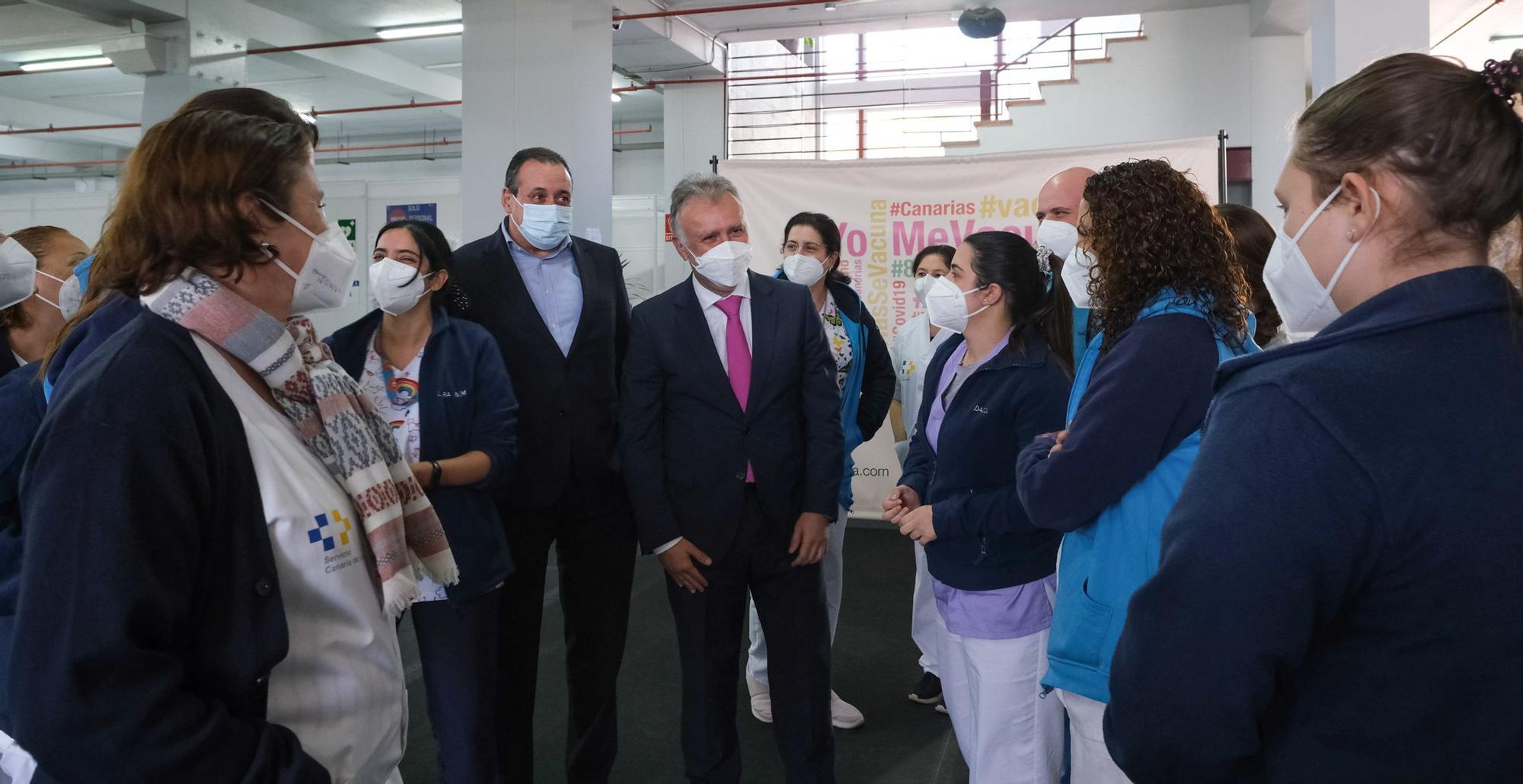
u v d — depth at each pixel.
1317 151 0.79
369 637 1.00
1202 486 0.75
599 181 5.98
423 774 2.63
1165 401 1.24
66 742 0.76
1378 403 0.70
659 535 2.11
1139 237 1.32
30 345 1.88
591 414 2.36
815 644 2.15
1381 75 0.77
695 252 2.13
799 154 11.12
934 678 3.10
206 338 0.91
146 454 0.81
